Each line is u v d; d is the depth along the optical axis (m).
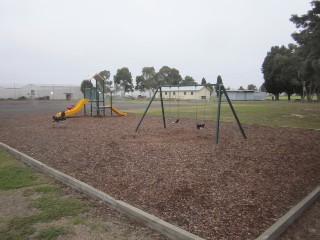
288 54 61.97
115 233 3.26
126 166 5.64
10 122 14.52
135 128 11.23
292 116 17.61
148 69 98.00
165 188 4.43
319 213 3.84
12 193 4.44
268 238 3.04
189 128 11.17
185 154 6.48
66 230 3.30
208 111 22.62
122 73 94.38
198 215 3.55
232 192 4.26
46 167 5.51
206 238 3.04
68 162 6.05
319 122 14.05
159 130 10.55
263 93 67.25
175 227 3.20
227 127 11.50
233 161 5.88
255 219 3.45
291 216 3.51
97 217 3.65
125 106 31.92
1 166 6.00
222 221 3.40
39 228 3.34
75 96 69.56
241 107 29.17
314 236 3.25
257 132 10.00
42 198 4.24
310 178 4.96
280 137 8.90
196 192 4.26
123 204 3.79
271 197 4.10
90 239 3.12
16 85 64.19
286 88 60.75
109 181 4.81
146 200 4.01
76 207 3.92
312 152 6.81
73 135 9.66
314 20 20.69
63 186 4.79
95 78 18.53
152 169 5.41
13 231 3.27
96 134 9.79
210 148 7.08
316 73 28.78
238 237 3.06
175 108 27.53
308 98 53.66
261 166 5.55
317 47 22.00
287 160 6.01
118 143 7.93
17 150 7.27
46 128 11.74
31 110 24.75
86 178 4.99
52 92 66.19
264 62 65.62
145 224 3.45
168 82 96.88
